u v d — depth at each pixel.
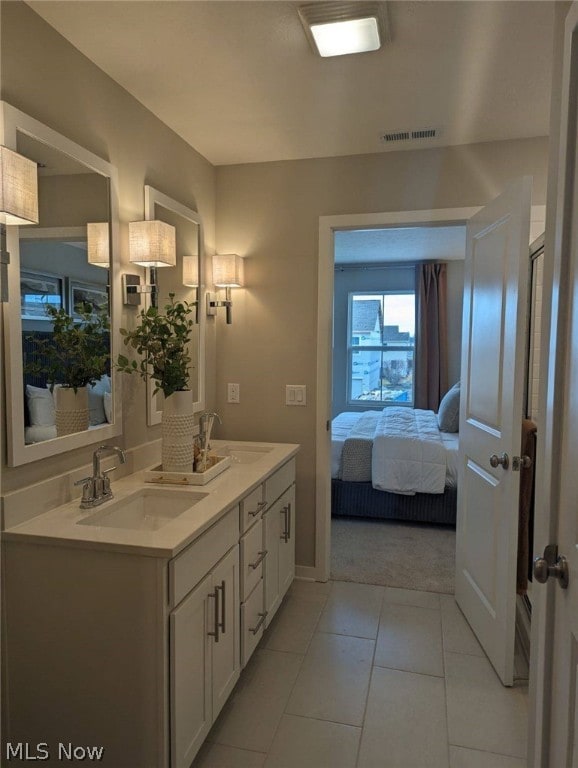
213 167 3.06
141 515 1.98
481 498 2.40
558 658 1.13
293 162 2.97
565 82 1.14
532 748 1.49
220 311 3.15
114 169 2.04
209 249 3.01
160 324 2.11
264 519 2.29
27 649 1.54
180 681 1.51
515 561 2.06
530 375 2.67
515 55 1.87
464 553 2.66
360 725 1.88
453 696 2.04
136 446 2.24
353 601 2.81
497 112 2.34
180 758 1.52
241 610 2.02
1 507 1.53
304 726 1.88
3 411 1.52
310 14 1.63
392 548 3.54
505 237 2.16
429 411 5.75
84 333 1.88
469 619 2.54
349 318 6.84
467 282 2.72
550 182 1.42
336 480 4.10
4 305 1.51
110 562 1.46
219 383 3.17
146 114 2.30
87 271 1.89
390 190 2.84
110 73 2.01
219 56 1.89
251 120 2.44
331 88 2.12
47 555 1.51
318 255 2.96
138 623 1.45
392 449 3.94
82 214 1.86
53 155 1.70
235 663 1.96
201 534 1.63
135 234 2.13
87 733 1.52
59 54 1.75
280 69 1.97
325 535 3.03
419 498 3.94
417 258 6.28
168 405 2.12
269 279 3.05
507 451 2.09
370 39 1.76
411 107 2.30
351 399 6.93
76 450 1.86
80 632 1.50
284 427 3.08
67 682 1.52
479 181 2.71
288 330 3.04
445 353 6.47
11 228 1.52
